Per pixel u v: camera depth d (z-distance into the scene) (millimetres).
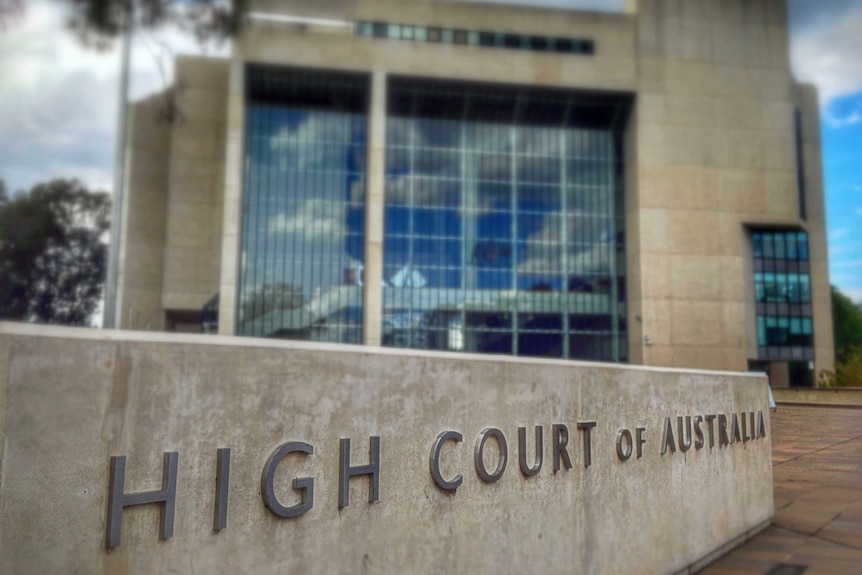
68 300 39594
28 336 1968
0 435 1896
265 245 46844
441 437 3201
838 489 9109
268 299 46344
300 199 47594
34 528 1941
